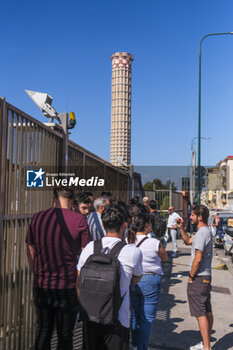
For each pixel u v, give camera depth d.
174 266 10.31
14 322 3.71
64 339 3.23
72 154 5.73
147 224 3.93
